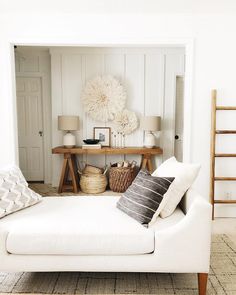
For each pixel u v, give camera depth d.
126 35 3.23
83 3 2.92
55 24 3.21
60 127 4.48
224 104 3.32
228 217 3.44
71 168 4.51
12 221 1.93
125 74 4.77
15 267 1.81
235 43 3.24
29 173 5.31
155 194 1.92
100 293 1.87
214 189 3.42
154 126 4.43
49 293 1.87
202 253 1.78
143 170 2.31
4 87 3.27
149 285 1.97
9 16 3.18
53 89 4.78
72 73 4.76
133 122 4.74
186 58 3.28
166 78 4.76
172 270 1.80
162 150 4.46
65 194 4.45
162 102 4.80
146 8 3.05
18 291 1.90
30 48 4.75
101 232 1.79
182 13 3.18
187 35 3.22
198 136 3.36
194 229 1.77
